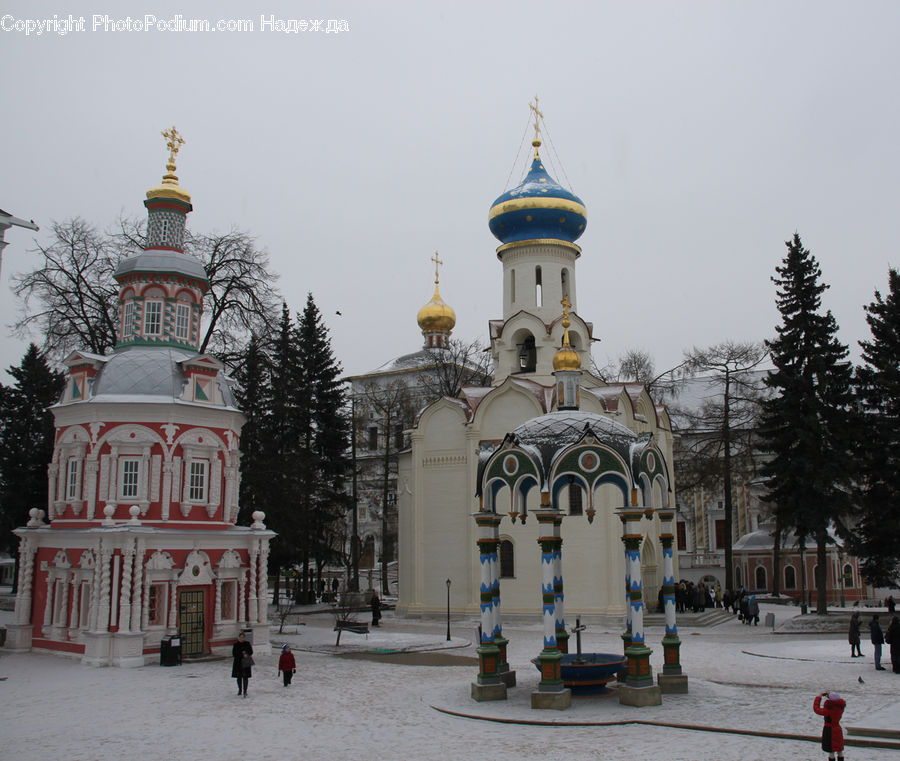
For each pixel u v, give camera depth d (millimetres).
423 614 47625
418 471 48875
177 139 39312
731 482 62500
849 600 66750
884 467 43031
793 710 20797
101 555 31219
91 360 34906
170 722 20844
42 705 23156
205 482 34688
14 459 58125
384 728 19844
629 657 21906
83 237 46062
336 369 64500
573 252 51562
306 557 57781
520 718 20141
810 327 44875
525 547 45031
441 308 76688
